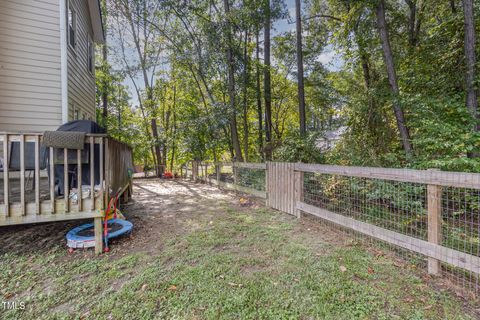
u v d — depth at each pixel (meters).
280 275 2.36
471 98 4.73
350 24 6.47
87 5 7.49
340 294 2.03
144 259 2.74
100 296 2.04
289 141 7.19
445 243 2.64
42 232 3.66
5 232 3.66
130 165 6.88
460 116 4.77
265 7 8.59
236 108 9.62
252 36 10.16
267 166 5.50
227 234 3.58
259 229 3.81
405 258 2.64
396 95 5.45
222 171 8.82
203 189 8.61
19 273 2.42
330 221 3.74
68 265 2.60
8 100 4.86
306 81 11.62
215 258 2.75
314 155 6.79
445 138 4.48
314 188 4.27
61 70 5.29
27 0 4.96
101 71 12.72
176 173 13.66
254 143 11.84
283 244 3.17
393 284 2.16
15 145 3.55
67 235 3.14
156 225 4.06
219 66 9.46
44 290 2.13
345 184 4.00
